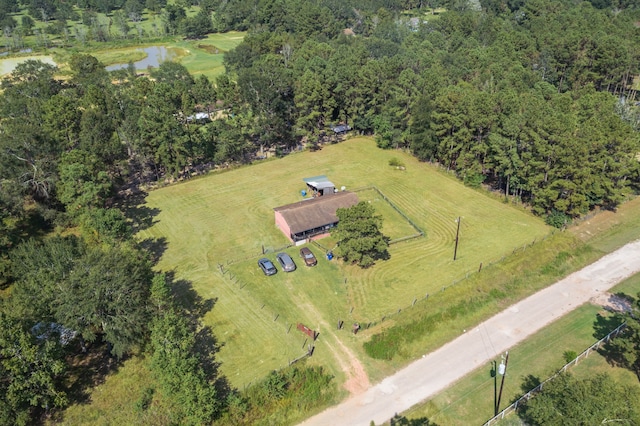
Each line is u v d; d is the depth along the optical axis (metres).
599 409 35.38
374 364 49.31
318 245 68.56
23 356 40.31
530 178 73.50
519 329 54.28
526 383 46.97
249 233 72.25
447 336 53.44
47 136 74.25
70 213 69.62
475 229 72.38
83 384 46.47
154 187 87.31
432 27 171.25
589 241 69.81
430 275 61.97
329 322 54.38
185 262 65.50
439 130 89.62
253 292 59.22
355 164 96.25
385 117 103.31
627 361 48.88
